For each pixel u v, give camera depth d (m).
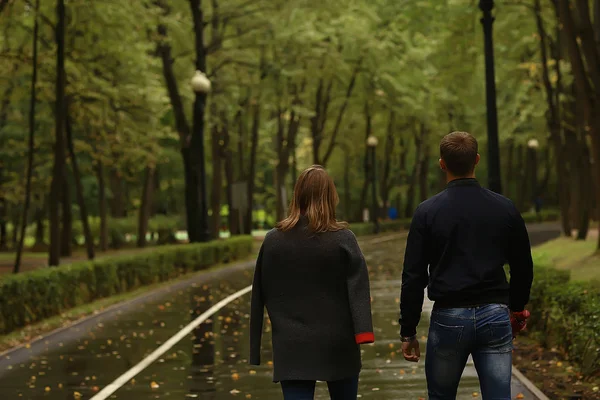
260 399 9.51
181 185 65.38
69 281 19.47
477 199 5.27
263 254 5.41
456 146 5.36
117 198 62.12
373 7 54.25
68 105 34.66
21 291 16.53
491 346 5.16
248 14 39.59
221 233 87.31
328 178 5.43
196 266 30.64
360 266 5.30
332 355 5.27
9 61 30.14
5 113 48.62
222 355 12.62
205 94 34.03
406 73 57.12
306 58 44.09
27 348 13.63
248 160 70.19
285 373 5.27
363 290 5.29
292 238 5.34
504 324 5.15
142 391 10.05
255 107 53.16
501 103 53.09
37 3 26.84
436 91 60.62
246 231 56.41
